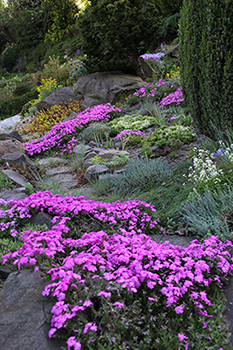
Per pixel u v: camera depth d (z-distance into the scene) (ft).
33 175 18.28
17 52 86.58
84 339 5.37
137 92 30.68
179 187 13.05
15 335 5.71
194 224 10.16
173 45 42.01
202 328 5.99
